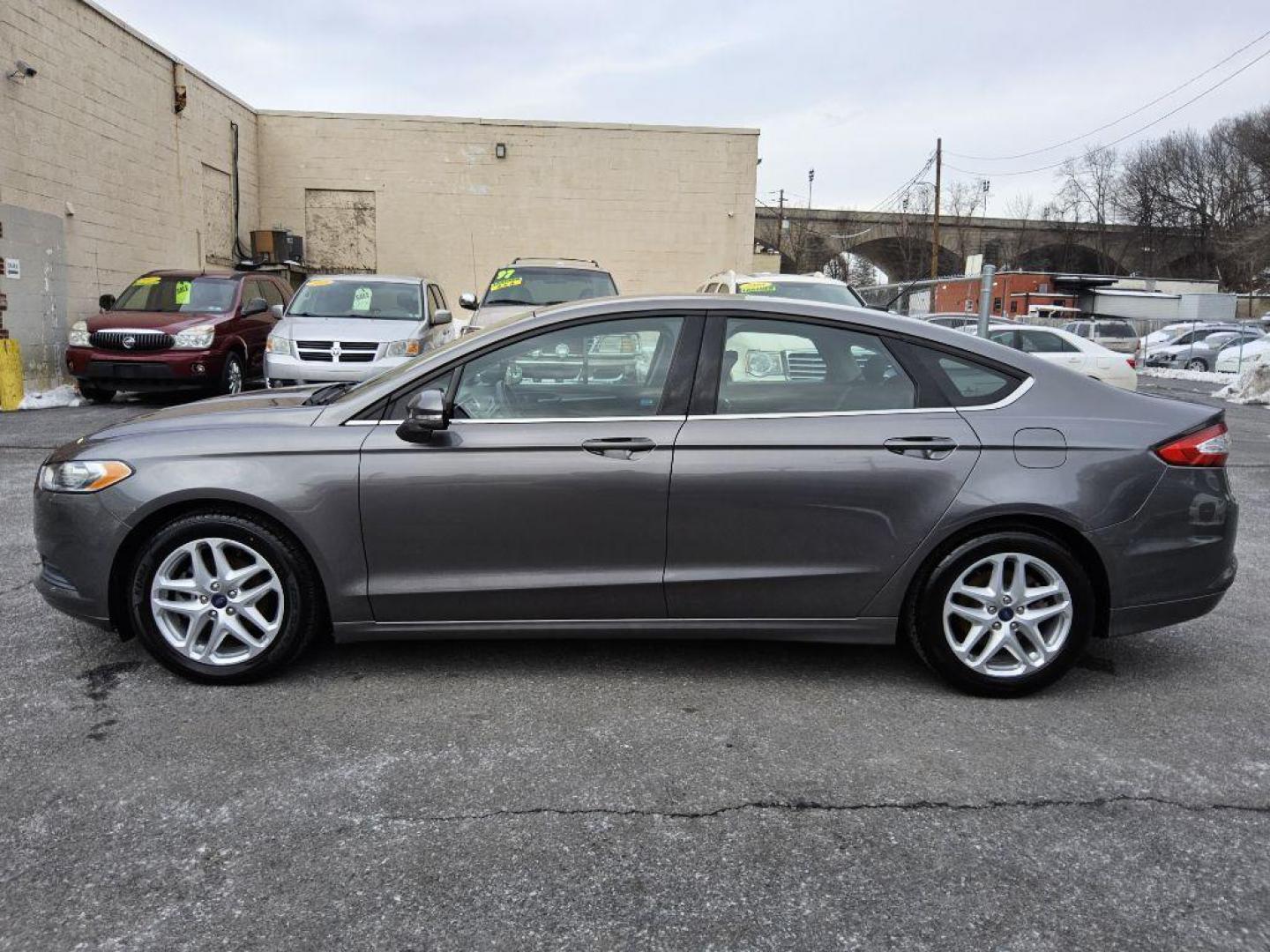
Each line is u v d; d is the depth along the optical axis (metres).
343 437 3.61
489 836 2.68
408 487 3.56
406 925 2.29
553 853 2.60
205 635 3.71
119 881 2.45
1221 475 3.73
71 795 2.86
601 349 3.68
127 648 4.07
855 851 2.62
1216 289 49.31
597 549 3.61
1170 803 2.89
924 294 38.03
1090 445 3.60
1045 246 66.81
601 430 3.59
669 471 3.56
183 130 16.58
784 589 3.63
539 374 3.68
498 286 11.15
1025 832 2.72
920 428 3.60
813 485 3.57
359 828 2.71
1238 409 16.97
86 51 13.78
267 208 19.72
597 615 3.67
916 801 2.89
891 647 4.25
